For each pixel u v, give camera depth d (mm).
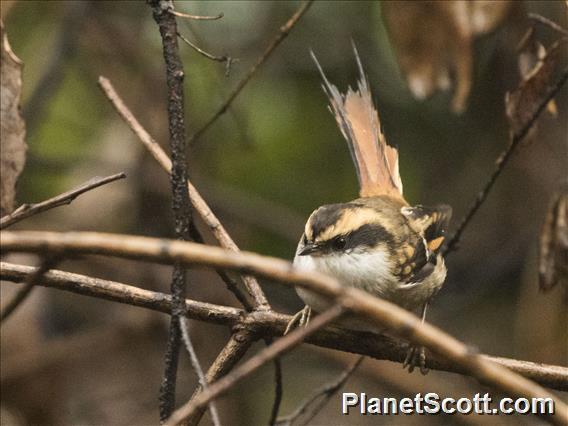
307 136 12695
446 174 12805
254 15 12500
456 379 11906
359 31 12477
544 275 8664
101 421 11703
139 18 12719
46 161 12461
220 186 12539
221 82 12117
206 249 4836
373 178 9195
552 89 7797
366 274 8086
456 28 8805
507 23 9055
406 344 7309
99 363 11836
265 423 12172
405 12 8875
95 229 12602
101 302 12469
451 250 8688
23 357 11062
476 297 12766
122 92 12664
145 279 12047
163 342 12102
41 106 11758
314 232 8125
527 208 12664
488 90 12422
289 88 12594
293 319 7090
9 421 11062
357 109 9281
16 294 5293
